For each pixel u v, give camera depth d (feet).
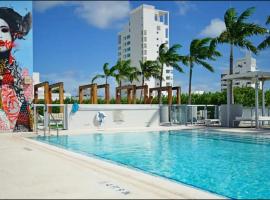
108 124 92.17
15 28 79.66
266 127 82.89
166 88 111.55
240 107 89.35
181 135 72.74
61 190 20.61
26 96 80.28
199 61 120.06
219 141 60.90
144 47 373.81
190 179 29.27
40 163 31.63
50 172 26.81
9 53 78.64
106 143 59.93
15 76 79.10
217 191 24.98
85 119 88.58
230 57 100.07
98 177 24.66
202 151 48.73
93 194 19.54
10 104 78.33
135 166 36.32
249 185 26.94
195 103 168.45
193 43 119.55
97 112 90.17
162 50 131.44
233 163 38.17
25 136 68.69
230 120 88.63
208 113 113.29
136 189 20.74
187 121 106.22
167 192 19.95
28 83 80.48
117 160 40.70
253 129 77.41
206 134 72.54
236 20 99.40
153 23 377.09
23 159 34.45
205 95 169.27
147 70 147.95
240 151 48.19
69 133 75.00
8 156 36.88
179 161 39.88
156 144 58.08
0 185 22.20
